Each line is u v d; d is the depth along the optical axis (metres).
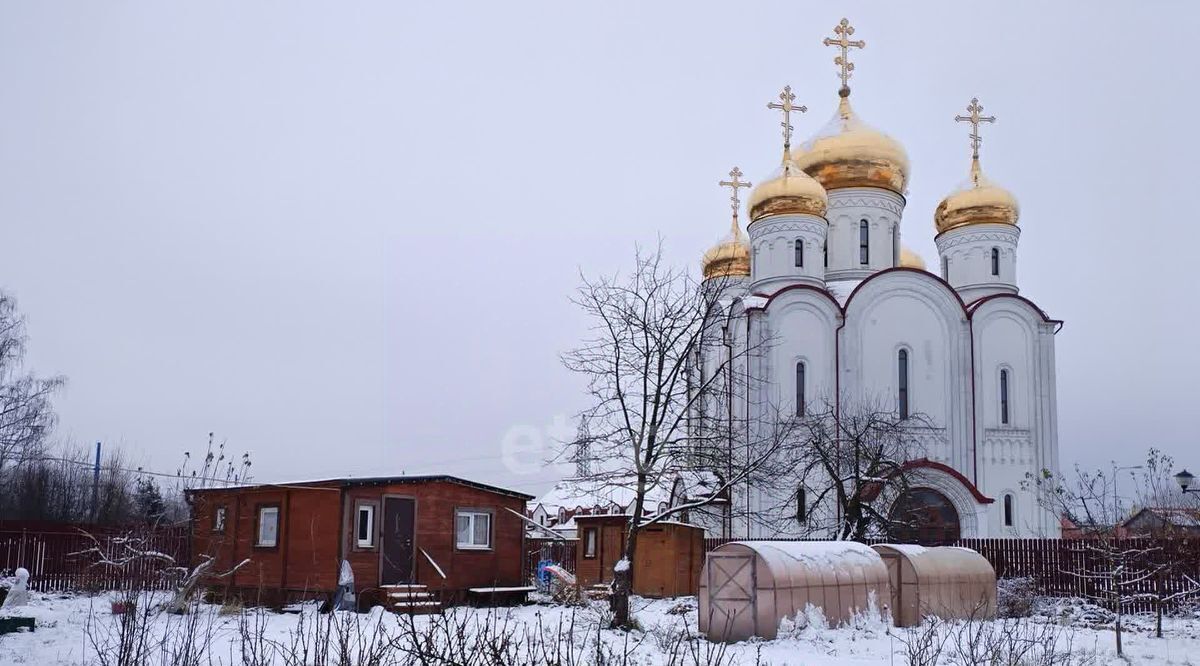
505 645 9.93
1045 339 43.06
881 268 46.25
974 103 47.50
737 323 42.03
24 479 51.56
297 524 25.64
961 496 39.09
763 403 40.34
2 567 29.48
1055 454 42.16
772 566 20.92
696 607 27.31
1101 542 23.75
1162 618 26.78
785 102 46.78
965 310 42.88
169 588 24.55
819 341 42.03
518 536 29.22
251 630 18.06
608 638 20.02
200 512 28.33
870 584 22.75
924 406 41.94
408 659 11.02
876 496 35.53
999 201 45.38
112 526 33.66
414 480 26.34
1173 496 35.34
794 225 44.31
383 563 25.53
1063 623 25.38
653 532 32.09
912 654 15.27
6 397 44.16
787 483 38.88
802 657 18.42
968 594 25.27
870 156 46.59
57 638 19.00
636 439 22.91
